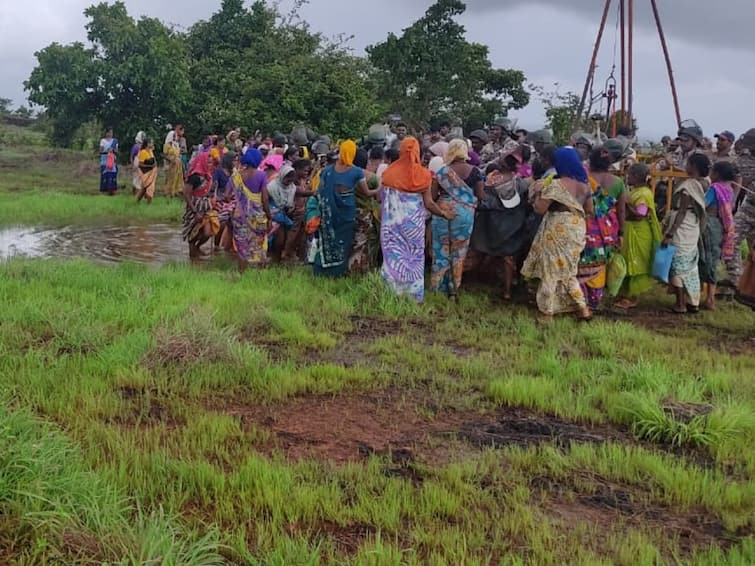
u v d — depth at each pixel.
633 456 4.77
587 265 8.61
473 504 4.13
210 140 17.14
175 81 25.59
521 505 4.09
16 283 8.35
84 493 3.64
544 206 8.10
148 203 18.11
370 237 9.86
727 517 4.10
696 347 7.57
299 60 24.14
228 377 5.88
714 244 9.16
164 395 5.53
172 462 4.28
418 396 5.82
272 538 3.67
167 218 16.03
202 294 8.33
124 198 18.97
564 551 3.69
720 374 6.40
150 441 4.63
